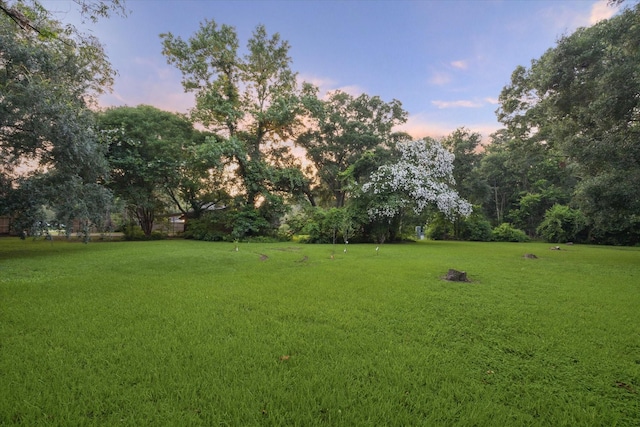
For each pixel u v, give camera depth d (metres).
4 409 1.91
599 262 9.44
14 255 9.35
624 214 9.79
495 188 31.77
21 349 2.74
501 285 5.77
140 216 19.98
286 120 19.94
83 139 9.54
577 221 20.56
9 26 7.63
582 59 10.09
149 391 2.13
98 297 4.54
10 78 8.12
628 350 2.94
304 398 2.09
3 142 8.80
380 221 17.56
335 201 28.06
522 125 17.03
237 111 18.91
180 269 7.16
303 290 5.13
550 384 2.35
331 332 3.27
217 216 18.83
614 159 8.91
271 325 3.46
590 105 9.09
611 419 1.95
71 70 9.02
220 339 3.03
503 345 3.00
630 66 8.29
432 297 4.77
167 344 2.88
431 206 17.25
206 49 18.81
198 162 17.58
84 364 2.51
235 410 1.94
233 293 4.88
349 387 2.23
